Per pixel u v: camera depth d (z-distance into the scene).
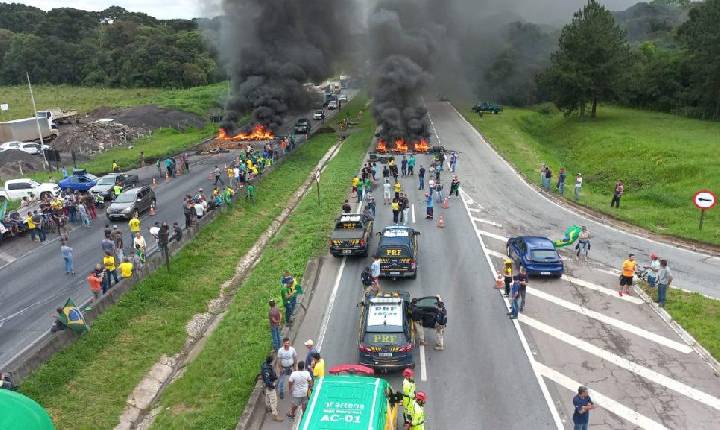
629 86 78.94
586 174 51.94
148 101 101.19
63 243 26.52
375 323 17.75
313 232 32.56
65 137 65.44
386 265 24.67
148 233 32.66
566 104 75.75
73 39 151.88
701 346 18.70
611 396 16.27
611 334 19.89
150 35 141.12
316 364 15.85
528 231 31.84
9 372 16.83
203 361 19.42
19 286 25.38
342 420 11.91
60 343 19.14
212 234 32.69
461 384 17.06
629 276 22.80
